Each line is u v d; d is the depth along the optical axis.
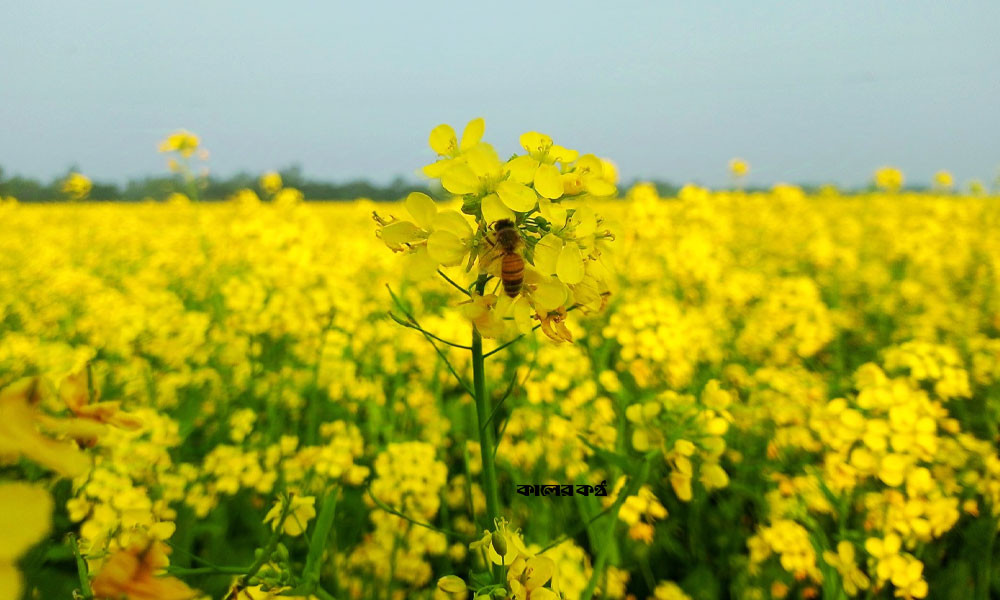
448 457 0.25
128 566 0.07
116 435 0.17
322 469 0.18
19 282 0.48
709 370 0.29
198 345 0.30
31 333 0.34
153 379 0.26
